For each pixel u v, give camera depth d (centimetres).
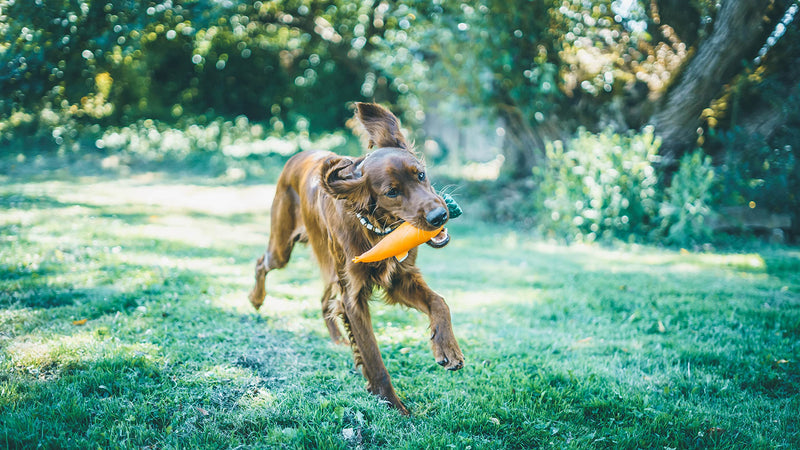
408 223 289
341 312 339
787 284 619
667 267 721
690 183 843
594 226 897
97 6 766
